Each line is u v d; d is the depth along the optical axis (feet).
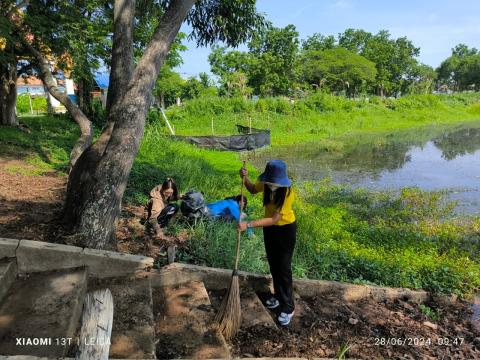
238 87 133.49
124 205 23.73
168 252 14.79
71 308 10.85
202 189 30.66
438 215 31.65
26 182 26.94
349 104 130.00
